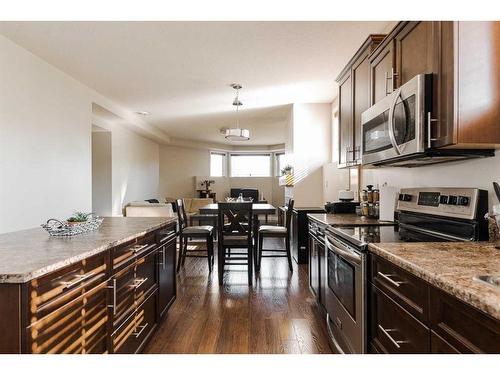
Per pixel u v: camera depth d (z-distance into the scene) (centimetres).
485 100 133
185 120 642
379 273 144
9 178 286
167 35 274
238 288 333
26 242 154
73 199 384
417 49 166
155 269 221
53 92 347
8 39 282
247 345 214
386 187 247
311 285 299
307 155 502
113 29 264
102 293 147
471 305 80
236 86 415
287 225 398
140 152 725
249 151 1030
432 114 148
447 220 161
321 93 449
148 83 405
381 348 141
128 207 463
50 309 112
